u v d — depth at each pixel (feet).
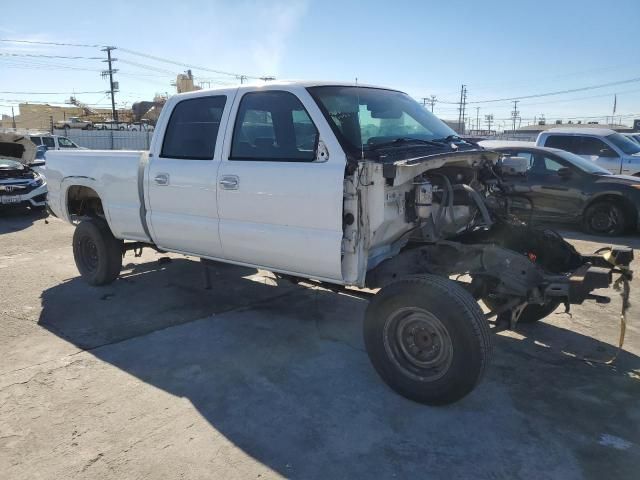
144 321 16.89
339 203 12.16
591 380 13.01
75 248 21.09
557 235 14.79
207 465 9.73
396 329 11.94
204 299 19.06
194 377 13.11
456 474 9.50
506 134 198.80
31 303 18.66
